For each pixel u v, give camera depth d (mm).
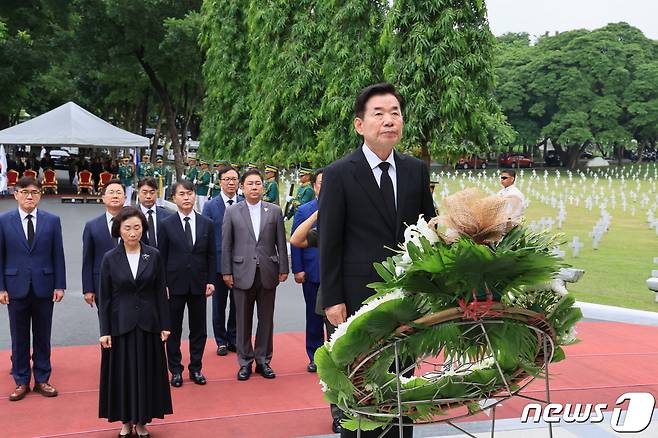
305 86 13875
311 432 5207
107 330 4938
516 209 2537
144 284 4988
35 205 6145
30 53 29672
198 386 6367
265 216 6652
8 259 5969
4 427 5262
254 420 5461
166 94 32500
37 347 6117
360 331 2479
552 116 56344
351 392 2658
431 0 9773
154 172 28281
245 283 6547
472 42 9875
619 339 8133
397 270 2490
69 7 29484
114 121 54438
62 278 6195
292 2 14656
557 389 6156
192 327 6543
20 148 45594
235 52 19562
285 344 7895
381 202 3393
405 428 3387
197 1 29234
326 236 3406
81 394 6062
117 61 31266
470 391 2850
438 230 2502
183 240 6445
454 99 9562
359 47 12109
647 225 21125
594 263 14156
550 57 53312
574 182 42094
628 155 79062
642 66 52688
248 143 19141
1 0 29641
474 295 2391
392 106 3354
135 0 27844
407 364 3041
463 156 10164
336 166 3449
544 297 2582
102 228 6262
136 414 4895
